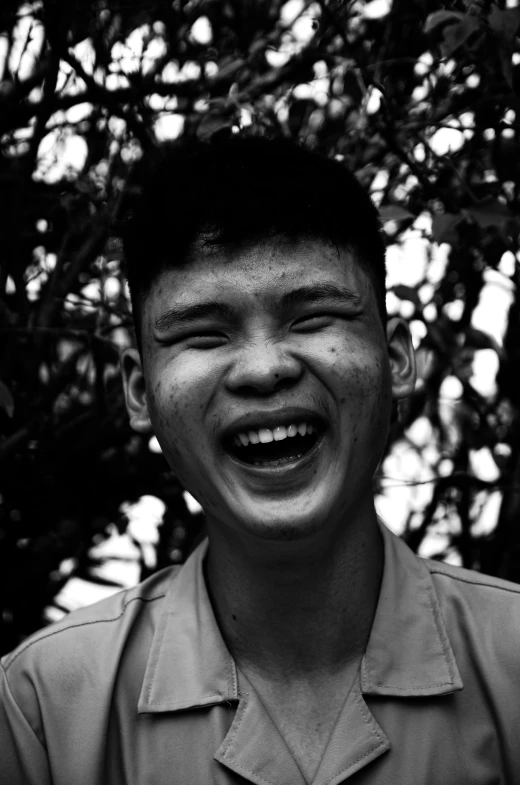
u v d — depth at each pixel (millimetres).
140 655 1268
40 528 1930
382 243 1271
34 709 1260
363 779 1135
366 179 1727
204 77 1838
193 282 1117
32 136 1760
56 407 1866
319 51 1767
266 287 1098
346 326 1131
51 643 1294
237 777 1155
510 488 1793
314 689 1185
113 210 1669
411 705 1176
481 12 1454
